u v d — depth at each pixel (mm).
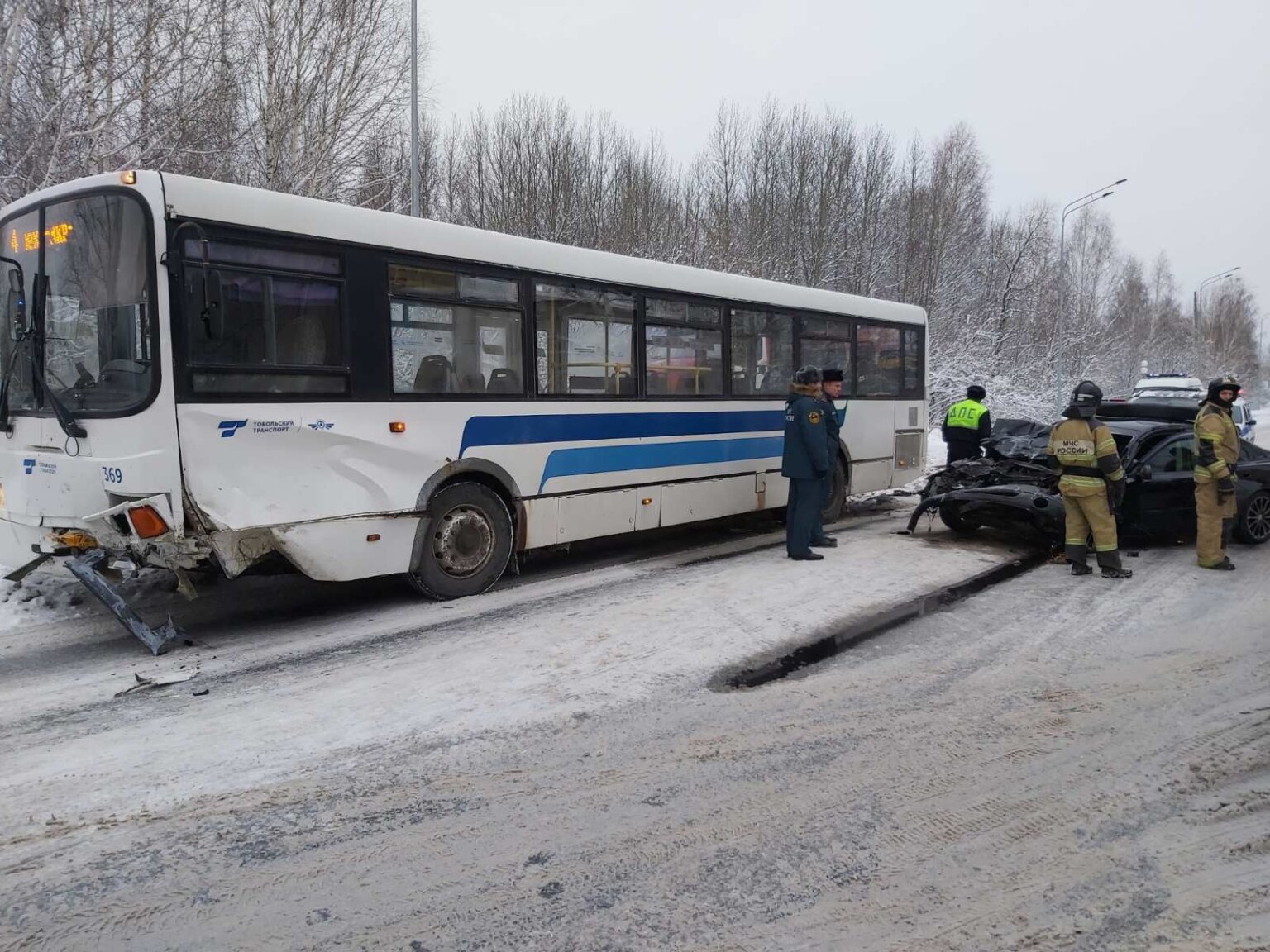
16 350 5988
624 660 5609
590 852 3385
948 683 5242
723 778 4000
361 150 19562
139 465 5320
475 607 6902
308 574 6125
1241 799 3811
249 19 16797
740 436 9773
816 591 7457
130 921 2943
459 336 7020
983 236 38000
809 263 32156
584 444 8031
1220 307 76625
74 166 12016
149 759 4148
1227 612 6867
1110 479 7949
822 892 3135
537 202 29922
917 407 12875
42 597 6824
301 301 6004
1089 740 4430
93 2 12102
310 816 3635
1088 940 2861
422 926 2930
